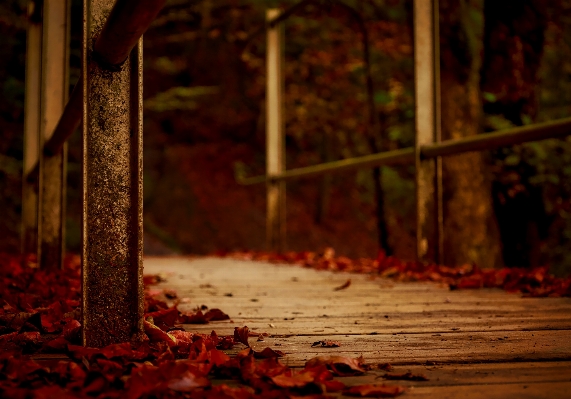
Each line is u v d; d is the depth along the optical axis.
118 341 1.82
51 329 2.11
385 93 12.35
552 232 9.23
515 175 6.69
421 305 2.94
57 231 3.97
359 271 4.90
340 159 16.19
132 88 1.86
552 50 9.21
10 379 1.40
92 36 1.83
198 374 1.45
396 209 12.29
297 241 14.86
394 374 1.54
